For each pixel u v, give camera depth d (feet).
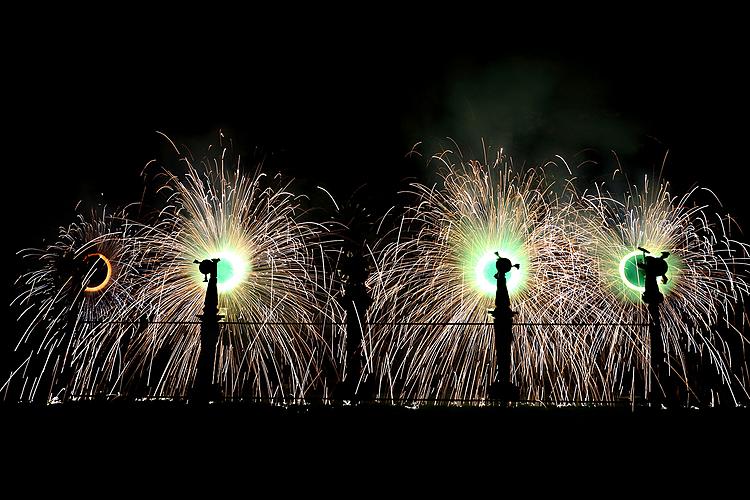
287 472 30.09
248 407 31.60
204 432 31.30
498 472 29.22
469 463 29.37
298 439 30.50
